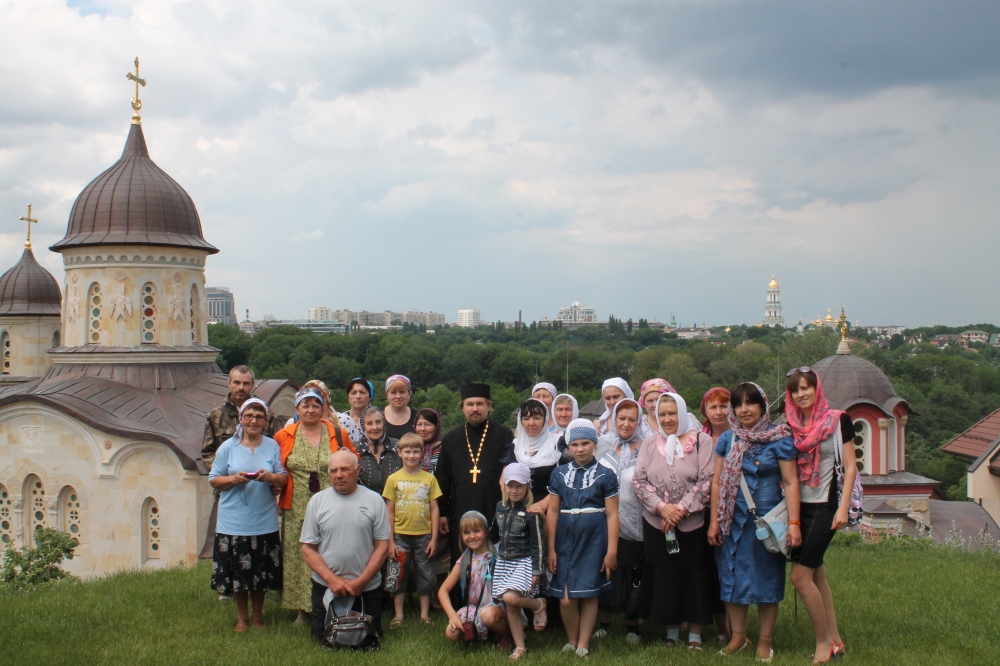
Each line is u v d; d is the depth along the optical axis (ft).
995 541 61.67
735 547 24.38
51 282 95.04
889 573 37.70
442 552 29.78
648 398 29.12
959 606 30.89
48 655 24.82
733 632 25.16
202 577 37.27
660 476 25.72
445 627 28.04
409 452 28.86
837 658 24.34
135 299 67.72
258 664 24.22
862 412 70.64
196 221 72.33
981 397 246.68
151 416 61.21
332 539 25.96
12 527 60.03
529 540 25.50
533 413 27.94
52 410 58.70
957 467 182.19
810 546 23.61
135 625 28.53
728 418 25.14
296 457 28.25
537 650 25.43
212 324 334.44
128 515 58.03
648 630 28.17
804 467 23.73
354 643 25.46
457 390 365.20
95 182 70.44
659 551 25.70
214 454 29.94
